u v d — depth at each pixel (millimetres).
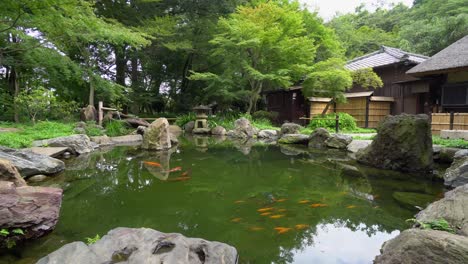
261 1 17312
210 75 15594
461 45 12109
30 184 4785
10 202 2828
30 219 2830
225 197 4234
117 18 16328
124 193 4410
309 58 15508
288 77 14688
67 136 8102
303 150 9344
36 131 8555
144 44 12430
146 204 3895
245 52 15570
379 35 31125
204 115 15578
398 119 6434
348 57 29672
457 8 24594
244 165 6738
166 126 9508
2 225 2684
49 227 2955
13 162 4773
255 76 14836
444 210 2771
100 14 15617
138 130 12258
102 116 12750
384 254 2172
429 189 4707
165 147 9312
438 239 1865
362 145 8836
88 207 3758
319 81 14867
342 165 6801
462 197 2824
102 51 15000
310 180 5340
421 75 12273
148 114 20516
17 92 11625
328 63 14625
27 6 7988
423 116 6289
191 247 2203
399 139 6246
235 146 10234
